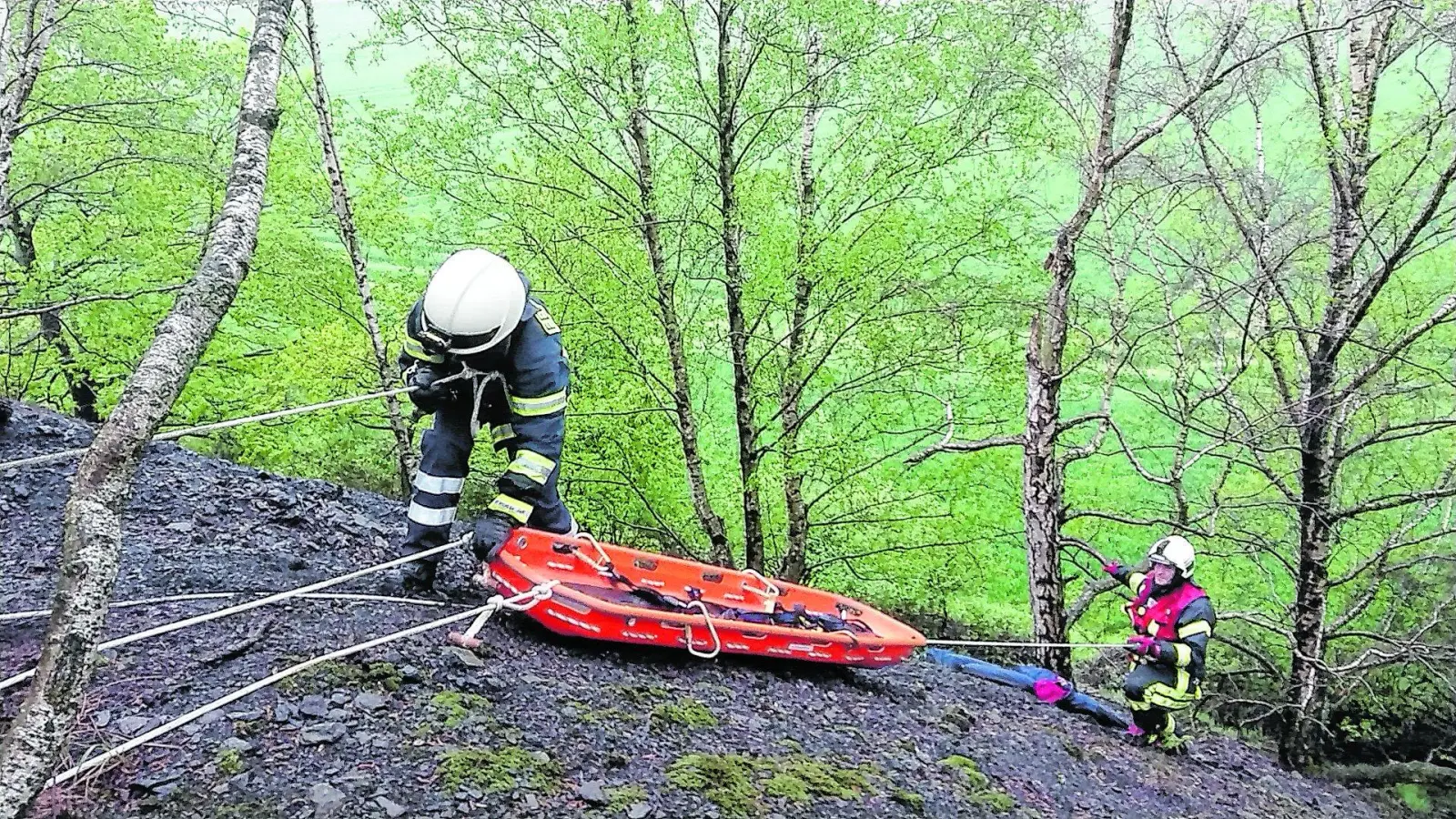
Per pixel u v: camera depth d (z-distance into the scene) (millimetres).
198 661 3918
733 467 12133
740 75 8914
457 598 5281
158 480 6547
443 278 4445
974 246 9430
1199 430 9711
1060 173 10617
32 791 1663
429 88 9047
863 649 5660
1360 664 10148
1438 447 12734
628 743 3986
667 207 9758
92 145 12922
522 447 4785
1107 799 5141
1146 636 6598
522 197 10086
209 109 13219
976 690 6828
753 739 4387
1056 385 8914
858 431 10680
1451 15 8438
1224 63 10203
